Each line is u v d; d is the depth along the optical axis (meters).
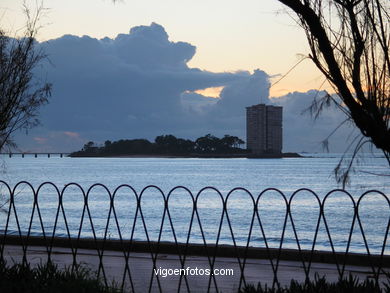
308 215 42.41
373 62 5.25
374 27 5.23
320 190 69.69
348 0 5.27
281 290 6.93
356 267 10.22
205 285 8.94
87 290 7.07
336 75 5.23
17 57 8.08
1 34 8.09
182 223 36.47
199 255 11.37
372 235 31.25
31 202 51.16
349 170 5.20
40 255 11.24
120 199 57.66
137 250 11.73
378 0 5.25
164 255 11.38
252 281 9.16
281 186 77.81
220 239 28.42
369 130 5.19
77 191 69.75
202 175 119.06
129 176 113.25
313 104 5.25
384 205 51.22
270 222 37.66
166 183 87.06
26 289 7.06
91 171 145.00
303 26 5.35
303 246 26.12
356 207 6.57
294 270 9.96
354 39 5.26
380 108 5.22
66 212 42.53
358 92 5.23
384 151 5.23
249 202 54.53
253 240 28.25
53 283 7.09
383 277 9.30
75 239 12.16
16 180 92.56
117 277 9.44
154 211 44.78
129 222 36.44
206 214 42.84
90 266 10.20
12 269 7.82
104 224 34.84
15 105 8.07
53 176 111.31
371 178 85.62
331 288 6.73
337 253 10.48
